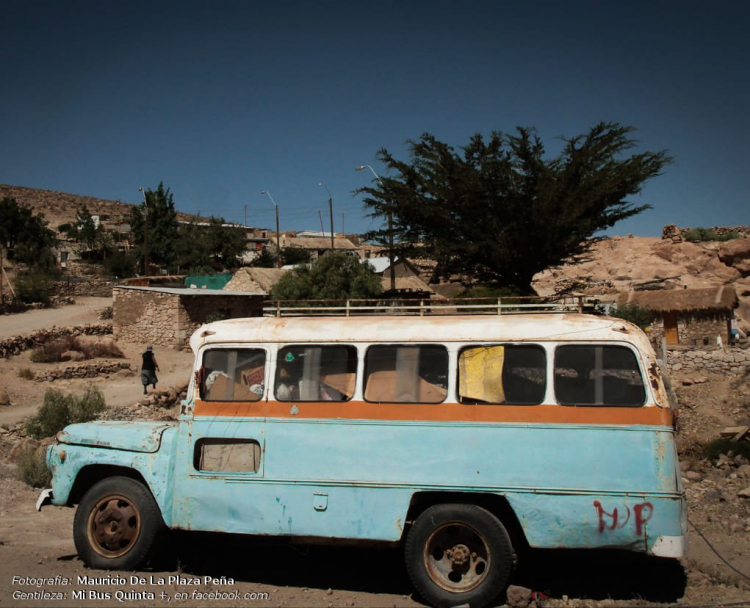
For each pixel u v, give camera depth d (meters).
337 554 7.73
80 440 7.11
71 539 8.35
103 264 61.41
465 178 19.78
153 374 22.89
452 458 6.06
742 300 36.66
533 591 6.26
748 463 12.87
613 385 5.91
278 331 6.70
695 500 10.62
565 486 5.83
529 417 5.98
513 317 6.38
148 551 6.79
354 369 6.46
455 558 6.04
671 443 5.74
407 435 6.18
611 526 5.71
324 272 33.19
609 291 39.72
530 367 6.11
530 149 19.47
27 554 7.56
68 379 25.50
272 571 7.17
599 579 6.78
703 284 40.12
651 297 32.53
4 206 57.56
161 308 34.03
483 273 21.22
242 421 6.56
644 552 5.67
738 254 40.94
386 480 6.17
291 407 6.47
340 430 6.33
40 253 55.88
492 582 5.87
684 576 6.85
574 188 19.28
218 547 7.94
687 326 31.41
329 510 6.26
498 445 5.99
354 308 6.93
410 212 20.59
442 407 6.16
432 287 38.53
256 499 6.43
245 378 6.69
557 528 5.82
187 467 6.64
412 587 6.65
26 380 24.48
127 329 34.88
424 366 6.32
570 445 5.87
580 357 6.02
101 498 6.92
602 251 45.56
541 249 19.59
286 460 6.41
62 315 43.00
